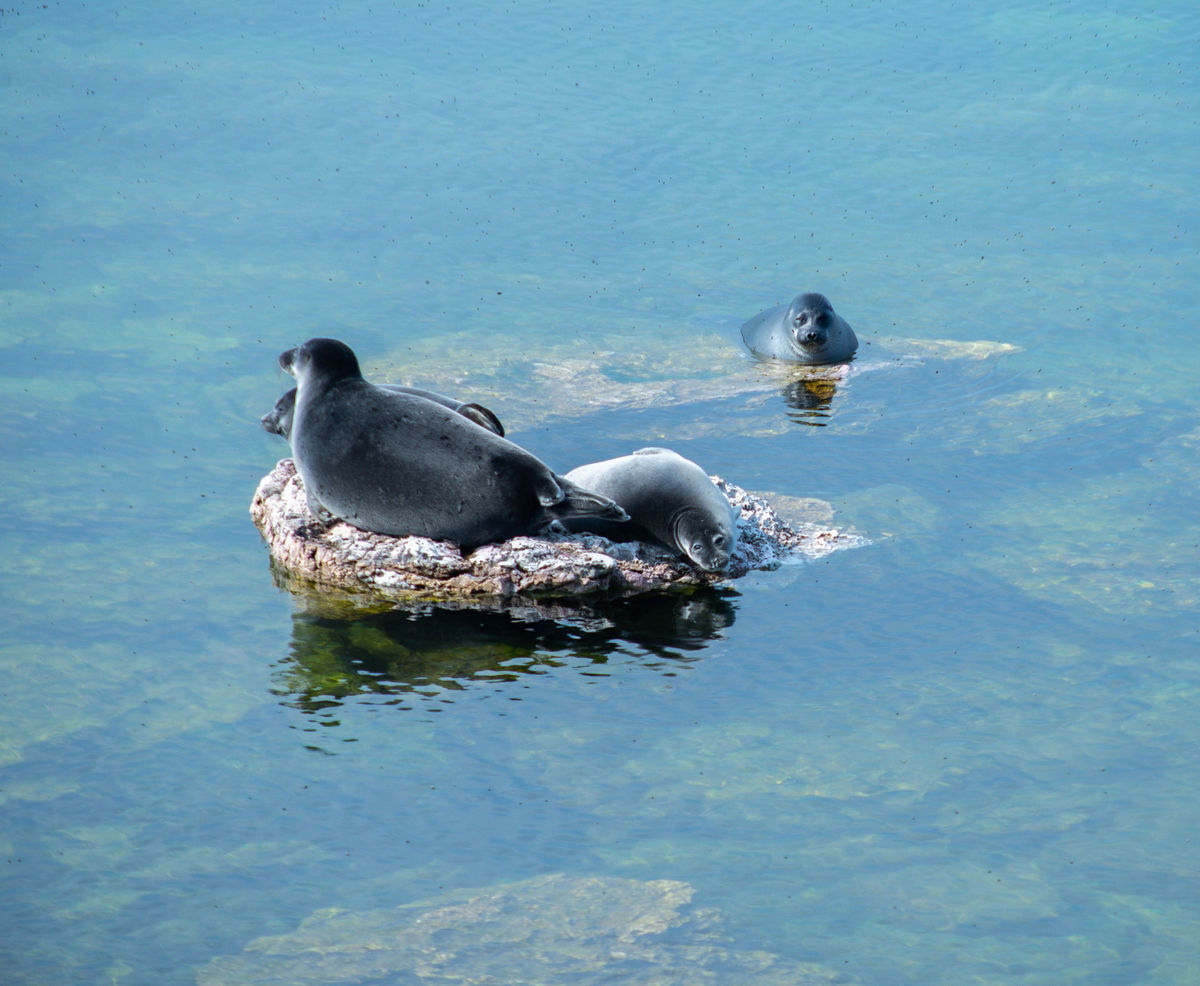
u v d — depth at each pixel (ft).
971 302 64.85
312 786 30.45
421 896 26.76
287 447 49.73
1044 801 29.81
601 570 39.75
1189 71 96.02
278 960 25.00
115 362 56.95
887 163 82.43
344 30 104.32
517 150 83.51
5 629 37.17
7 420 50.96
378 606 39.24
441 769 31.07
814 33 104.63
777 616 38.42
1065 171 80.89
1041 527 43.47
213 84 93.04
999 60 98.99
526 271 68.49
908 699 33.94
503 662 36.14
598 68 97.19
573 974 24.53
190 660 35.94
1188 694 33.94
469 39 102.68
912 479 47.42
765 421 52.80
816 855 27.99
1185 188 77.92
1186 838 28.50
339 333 60.54
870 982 24.36
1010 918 26.08
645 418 52.70
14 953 25.22
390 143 84.38
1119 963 24.82
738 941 25.43
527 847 28.27
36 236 70.95
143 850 28.25
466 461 40.04
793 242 72.18
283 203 76.13
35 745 31.89
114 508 44.73
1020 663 35.55
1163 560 41.09
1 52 97.81
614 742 32.17
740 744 32.09
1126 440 50.11
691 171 81.30
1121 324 61.77
